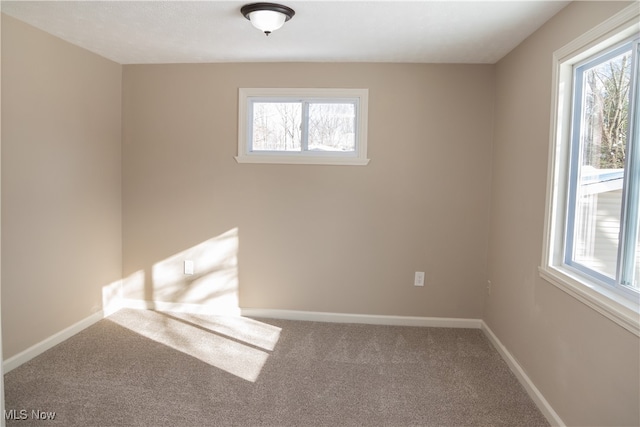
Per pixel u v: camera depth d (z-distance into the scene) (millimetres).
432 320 4051
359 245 4051
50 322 3389
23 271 3109
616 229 2111
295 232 4094
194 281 4234
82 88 3617
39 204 3221
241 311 4203
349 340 3688
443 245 3992
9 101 2920
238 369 3113
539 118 2822
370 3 2527
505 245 3438
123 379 2926
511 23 2799
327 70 3939
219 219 4152
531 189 2932
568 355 2369
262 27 2660
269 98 4059
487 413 2631
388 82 3910
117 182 4172
